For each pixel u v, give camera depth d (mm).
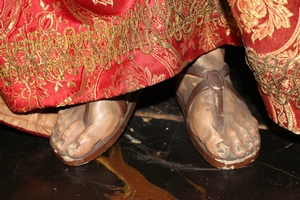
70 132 1205
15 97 1069
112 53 1022
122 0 977
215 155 1155
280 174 1165
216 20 1113
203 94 1228
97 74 1039
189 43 1079
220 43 1151
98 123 1194
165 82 1582
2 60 1025
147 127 1376
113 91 1057
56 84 1045
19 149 1298
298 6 795
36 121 1283
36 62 1019
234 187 1130
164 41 1011
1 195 1135
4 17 984
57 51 1006
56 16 979
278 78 870
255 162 1210
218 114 1194
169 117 1418
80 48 1008
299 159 1213
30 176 1193
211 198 1100
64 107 1271
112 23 997
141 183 1156
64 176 1188
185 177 1169
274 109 929
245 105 1262
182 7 1016
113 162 1232
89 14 981
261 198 1094
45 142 1325
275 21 819
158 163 1224
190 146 1285
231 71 1636
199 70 1249
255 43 858
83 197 1118
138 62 1028
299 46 823
